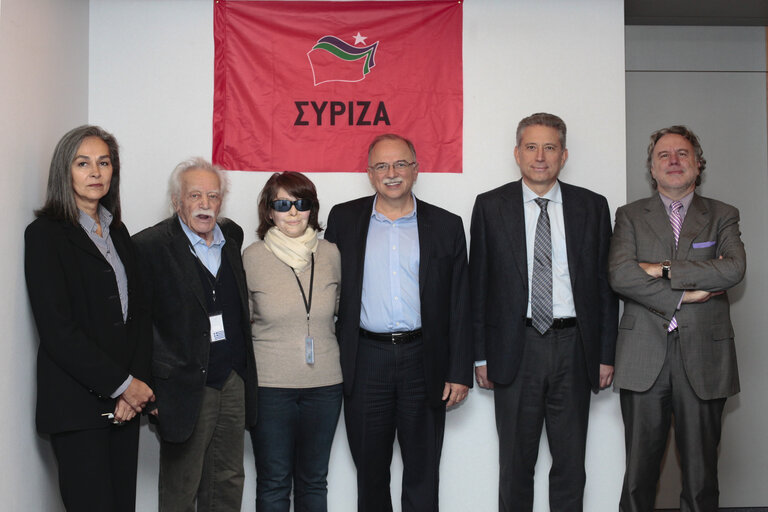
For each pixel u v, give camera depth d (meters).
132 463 2.49
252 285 2.77
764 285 3.75
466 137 3.40
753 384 3.73
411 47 3.40
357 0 3.40
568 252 2.95
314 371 2.71
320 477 2.78
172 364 2.49
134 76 3.36
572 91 3.40
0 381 2.26
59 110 2.92
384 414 2.85
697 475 2.86
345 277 2.87
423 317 2.81
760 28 3.78
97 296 2.32
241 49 3.39
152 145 3.36
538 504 3.35
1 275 2.28
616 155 3.40
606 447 3.35
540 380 2.92
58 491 2.73
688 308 2.86
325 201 3.39
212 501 2.68
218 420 2.63
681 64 3.77
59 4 2.93
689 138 2.99
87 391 2.27
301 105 3.40
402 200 2.91
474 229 3.09
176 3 3.38
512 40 3.41
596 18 3.41
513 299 2.94
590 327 2.94
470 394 3.34
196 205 2.52
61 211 2.30
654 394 2.91
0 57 2.32
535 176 2.97
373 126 3.40
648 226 2.98
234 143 3.38
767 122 3.77
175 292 2.51
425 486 2.86
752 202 3.76
